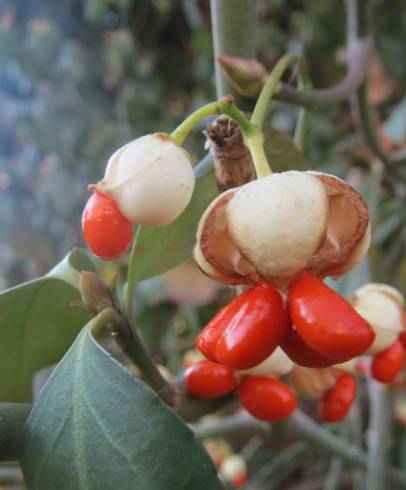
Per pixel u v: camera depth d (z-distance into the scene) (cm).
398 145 12
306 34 15
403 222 12
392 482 10
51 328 6
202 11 16
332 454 9
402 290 12
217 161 5
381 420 9
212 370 5
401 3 15
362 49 7
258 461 16
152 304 13
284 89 6
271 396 5
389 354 6
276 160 6
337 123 15
